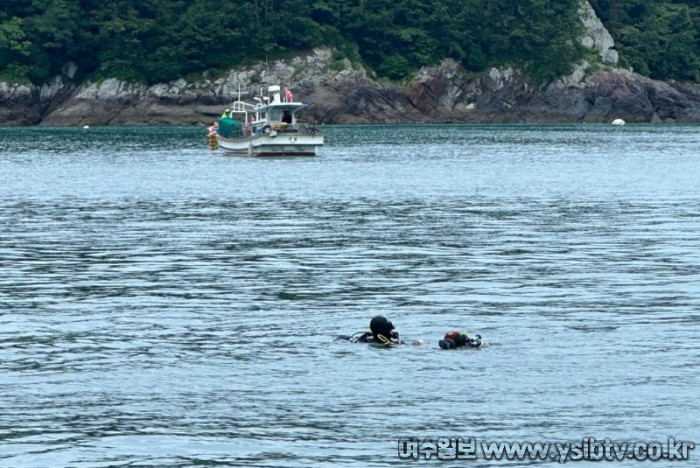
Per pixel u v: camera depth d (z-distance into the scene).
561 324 96.19
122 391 77.12
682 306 103.94
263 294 110.88
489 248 143.00
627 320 97.75
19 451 66.56
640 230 162.25
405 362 83.62
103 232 161.12
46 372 81.75
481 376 80.00
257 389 77.38
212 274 123.25
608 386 77.31
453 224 169.62
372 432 69.12
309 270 125.50
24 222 174.50
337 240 150.88
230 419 71.44
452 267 127.31
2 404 74.38
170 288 114.75
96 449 66.81
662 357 84.62
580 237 154.12
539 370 81.19
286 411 72.75
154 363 84.12
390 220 175.12
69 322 98.31
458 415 71.75
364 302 106.38
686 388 76.75
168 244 147.75
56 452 66.44
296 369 82.12
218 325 96.75
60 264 131.25
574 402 74.00
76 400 75.25
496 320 97.81
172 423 70.88
